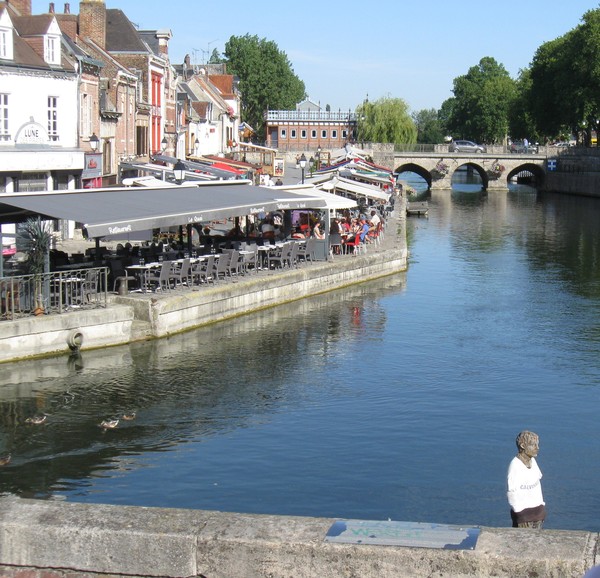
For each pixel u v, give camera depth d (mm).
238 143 76000
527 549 5477
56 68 35844
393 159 106938
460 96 159000
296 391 19953
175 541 5840
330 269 32656
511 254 45906
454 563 5473
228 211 26734
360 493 14383
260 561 5750
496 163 106812
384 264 36969
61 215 21859
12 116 33781
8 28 33156
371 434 17219
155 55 53500
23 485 14297
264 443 16562
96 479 14633
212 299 25953
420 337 25844
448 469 15500
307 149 120812
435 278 37125
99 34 46375
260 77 138625
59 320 21500
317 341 24844
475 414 18656
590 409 19141
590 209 78562
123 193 26562
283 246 31203
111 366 21219
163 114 56344
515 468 9250
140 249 30016
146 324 23484
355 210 48750
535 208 79312
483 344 25125
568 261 43250
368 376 21438
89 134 39969
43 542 5973
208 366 21688
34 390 19156
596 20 94625
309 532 5836
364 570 5609
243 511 13547
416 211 69250
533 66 110750
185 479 14750
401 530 5816
